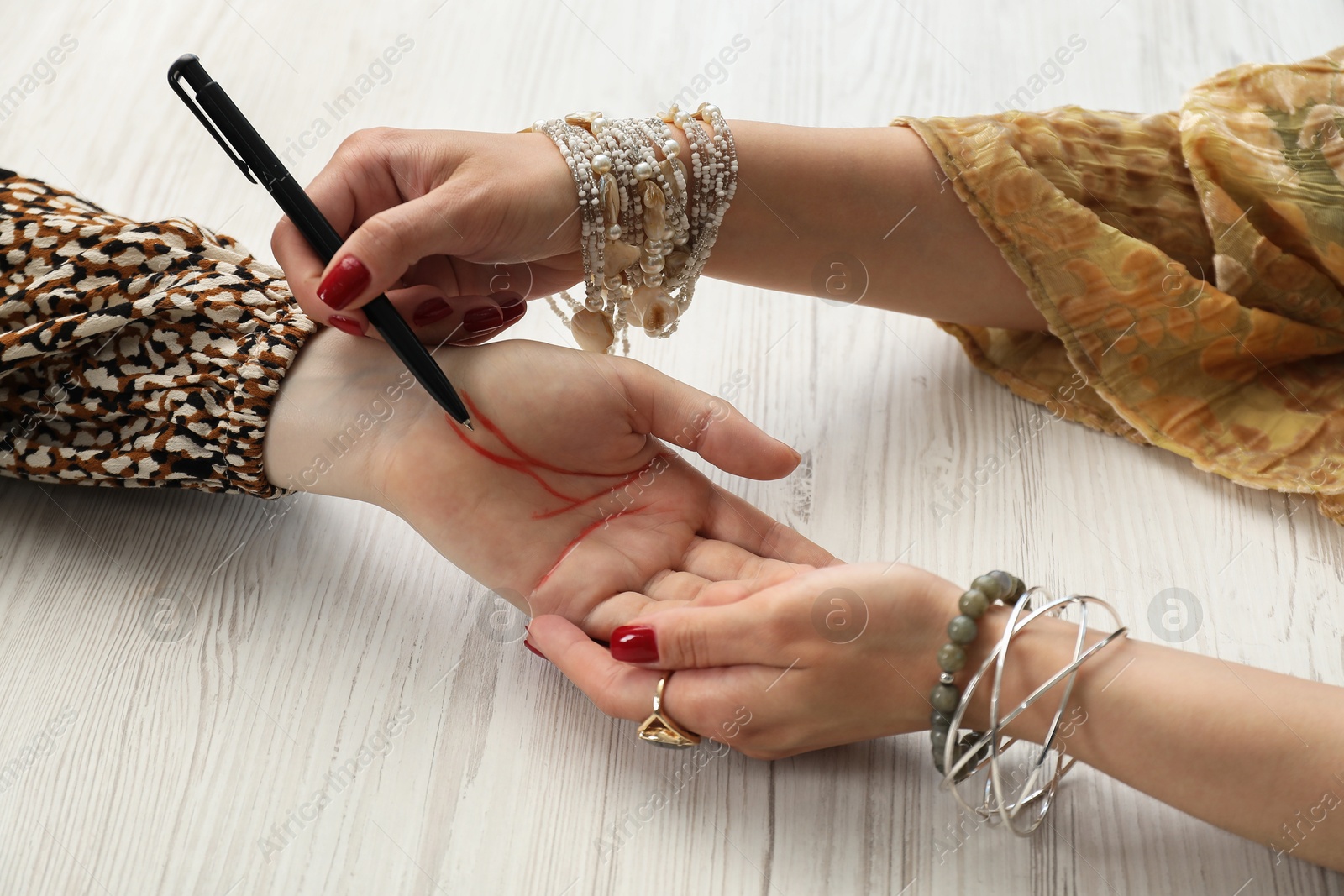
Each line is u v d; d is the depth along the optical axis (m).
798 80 1.03
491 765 0.77
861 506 0.84
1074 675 0.72
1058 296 0.83
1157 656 0.73
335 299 0.76
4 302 0.81
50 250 0.82
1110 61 1.03
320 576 0.83
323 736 0.78
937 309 0.86
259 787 0.77
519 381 0.78
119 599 0.82
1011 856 0.75
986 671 0.73
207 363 0.81
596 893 0.74
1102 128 0.83
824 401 0.88
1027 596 0.73
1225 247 0.82
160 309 0.81
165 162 0.99
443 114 1.01
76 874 0.75
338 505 0.85
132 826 0.76
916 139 0.83
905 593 0.73
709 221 0.82
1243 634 0.80
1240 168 0.81
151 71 1.04
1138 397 0.84
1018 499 0.84
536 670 0.80
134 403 0.82
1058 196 0.81
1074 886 0.74
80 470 0.82
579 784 0.77
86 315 0.80
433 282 0.82
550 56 1.05
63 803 0.77
